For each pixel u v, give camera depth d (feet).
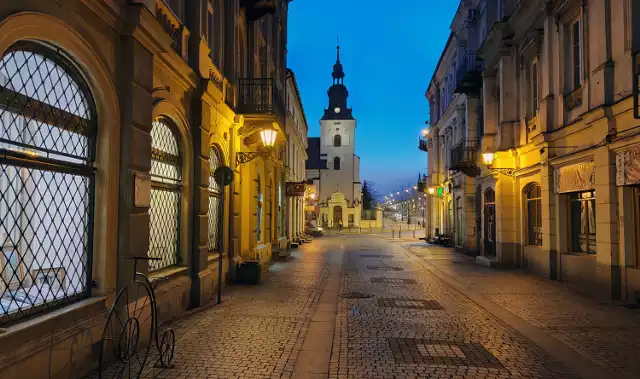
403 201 408.26
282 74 81.35
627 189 33.73
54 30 15.49
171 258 29.04
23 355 13.84
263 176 56.70
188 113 30.09
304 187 79.41
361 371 18.88
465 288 40.63
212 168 36.40
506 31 56.49
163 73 25.62
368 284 43.32
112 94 19.13
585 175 39.09
